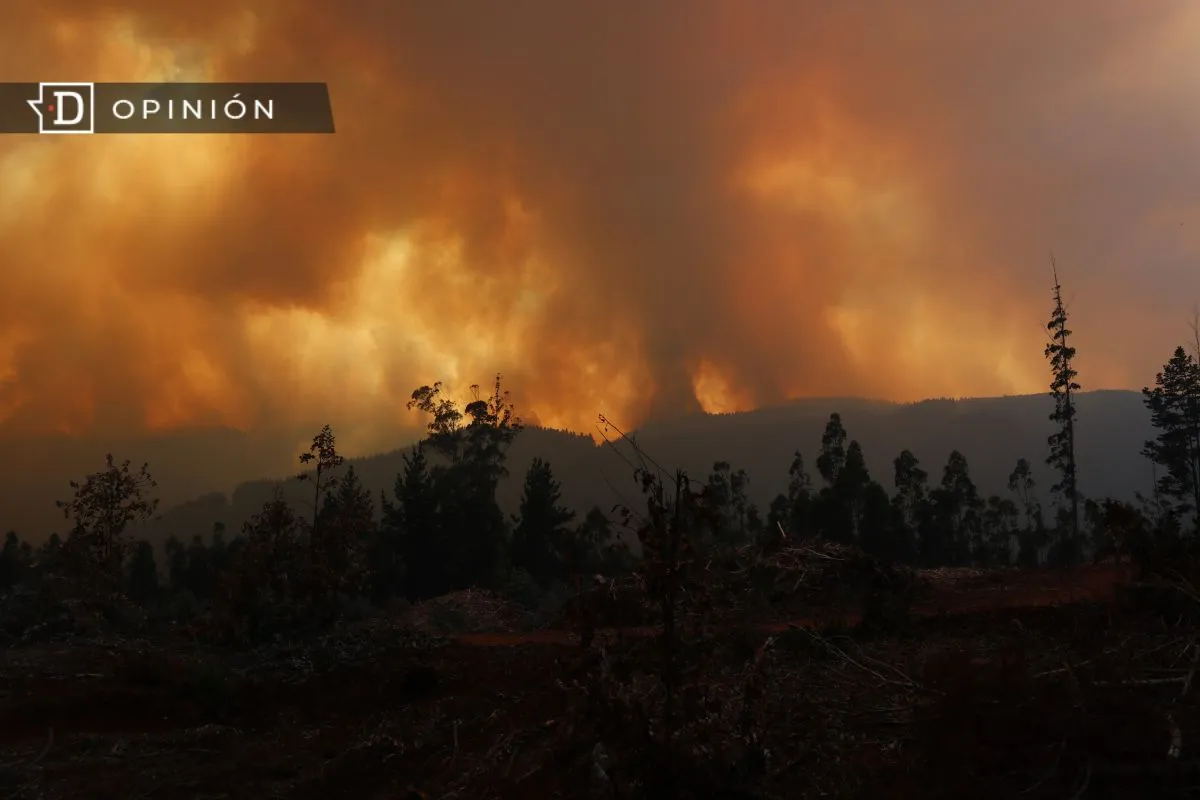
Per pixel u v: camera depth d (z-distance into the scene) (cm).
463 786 697
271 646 1455
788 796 544
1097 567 1981
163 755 860
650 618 560
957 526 5419
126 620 1839
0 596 1866
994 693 565
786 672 790
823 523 4403
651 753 522
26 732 963
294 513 1831
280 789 755
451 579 3716
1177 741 500
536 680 1062
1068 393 4147
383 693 1109
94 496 2000
